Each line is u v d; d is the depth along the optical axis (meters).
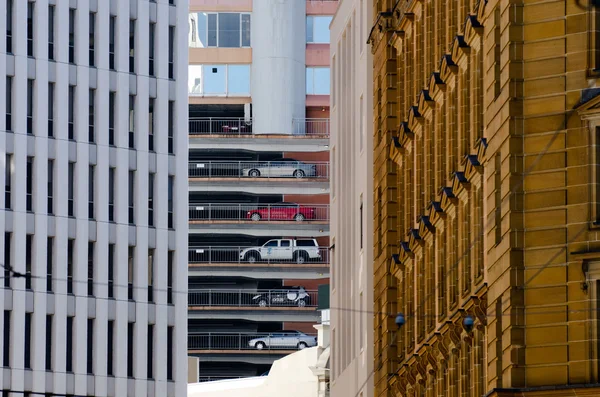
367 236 115.50
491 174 81.00
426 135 99.69
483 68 85.00
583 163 76.75
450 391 92.19
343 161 129.62
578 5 77.38
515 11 78.69
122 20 172.75
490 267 80.62
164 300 173.00
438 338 93.88
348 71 127.50
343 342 127.81
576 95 77.12
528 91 78.19
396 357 107.81
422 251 100.62
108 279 169.62
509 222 78.06
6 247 164.50
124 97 172.25
